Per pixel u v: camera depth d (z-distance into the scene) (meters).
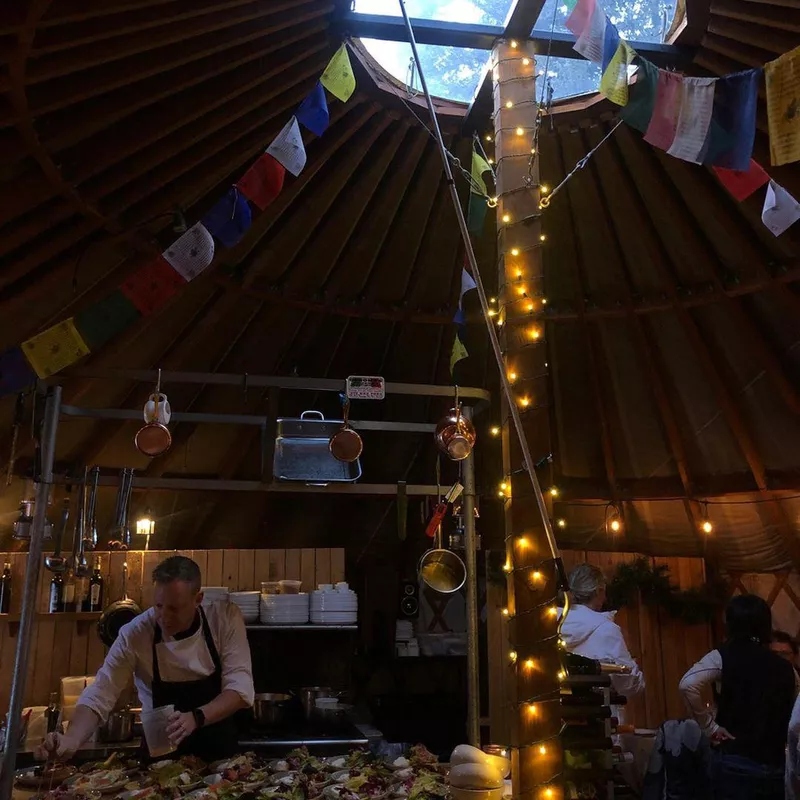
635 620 5.54
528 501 2.47
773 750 2.71
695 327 5.22
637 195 4.59
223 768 2.41
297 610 4.00
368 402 5.98
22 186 3.27
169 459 5.51
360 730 3.67
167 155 3.54
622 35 5.16
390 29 3.43
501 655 5.27
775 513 5.89
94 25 2.68
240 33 3.18
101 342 2.81
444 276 5.17
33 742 3.69
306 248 4.74
